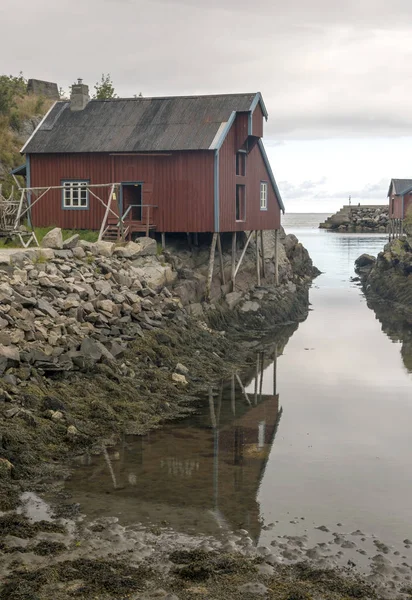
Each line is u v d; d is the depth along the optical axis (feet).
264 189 118.93
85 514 36.96
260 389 65.92
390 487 42.24
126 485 41.39
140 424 53.31
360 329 100.99
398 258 145.59
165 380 63.82
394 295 132.05
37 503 38.11
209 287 97.25
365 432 53.16
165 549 33.14
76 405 52.03
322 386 67.56
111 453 46.83
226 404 60.34
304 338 93.20
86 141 102.94
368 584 30.32
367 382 69.00
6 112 141.28
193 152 97.30
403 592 29.78
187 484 41.93
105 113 107.86
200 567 30.99
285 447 49.52
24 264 70.95
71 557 31.89
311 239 331.77
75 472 43.09
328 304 127.24
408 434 52.75
